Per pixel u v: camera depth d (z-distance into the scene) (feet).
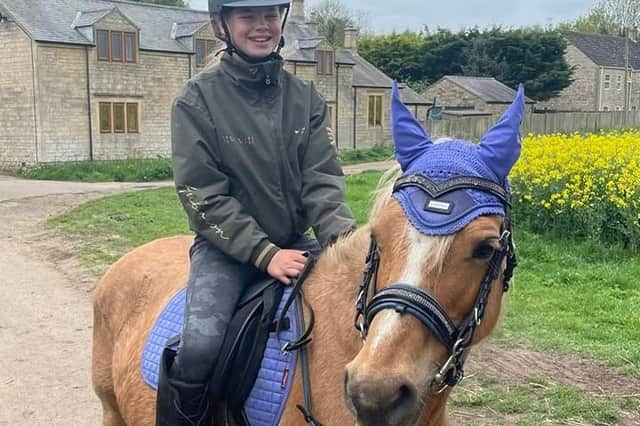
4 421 16.74
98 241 38.50
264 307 8.48
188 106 9.14
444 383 6.87
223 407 8.87
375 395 6.23
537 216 36.81
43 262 34.17
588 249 33.42
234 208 8.87
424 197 6.83
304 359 8.02
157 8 108.99
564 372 18.70
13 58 89.35
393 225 6.88
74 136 92.02
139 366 9.66
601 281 28.89
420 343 6.54
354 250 8.23
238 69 9.27
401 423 6.37
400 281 6.65
